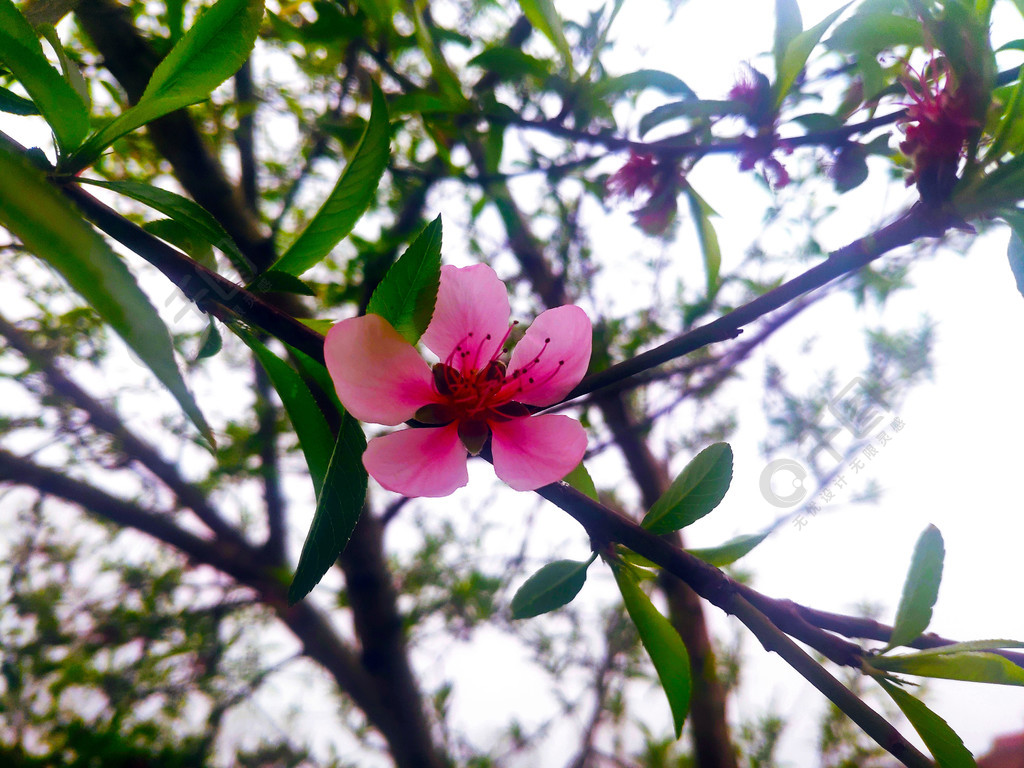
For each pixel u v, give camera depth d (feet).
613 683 1.30
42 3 0.29
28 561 1.21
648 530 0.29
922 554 0.26
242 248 0.64
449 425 0.30
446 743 1.22
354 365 0.26
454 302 0.32
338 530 0.26
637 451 1.19
